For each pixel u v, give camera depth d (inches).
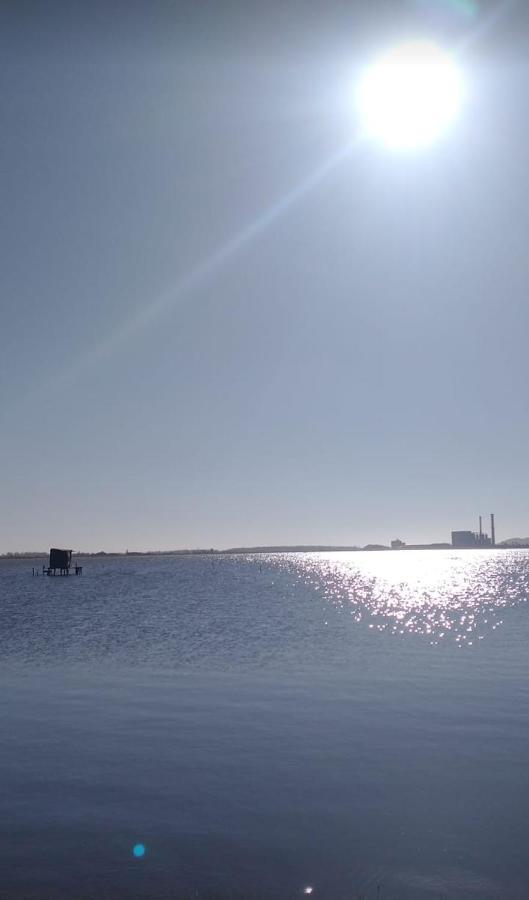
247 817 569.6
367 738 792.3
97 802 603.8
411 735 802.8
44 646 1679.4
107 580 5792.3
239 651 1537.9
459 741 775.7
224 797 613.3
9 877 472.1
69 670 1301.7
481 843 518.3
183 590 4335.6
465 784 639.1
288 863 490.3
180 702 997.2
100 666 1344.7
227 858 498.6
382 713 912.9
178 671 1273.4
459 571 7377.0
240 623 2218.3
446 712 914.7
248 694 1049.5
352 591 4195.4
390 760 710.5
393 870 479.2
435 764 696.4
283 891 452.1
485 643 1669.5
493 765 690.8
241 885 460.1
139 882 464.1
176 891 453.4
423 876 470.6
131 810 585.6
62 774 678.5
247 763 706.2
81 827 551.8
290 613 2625.5
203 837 533.0
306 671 1259.8
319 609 2827.3
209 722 876.0
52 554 6520.7
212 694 1053.2
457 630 1982.0
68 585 5073.8
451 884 459.5
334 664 1343.5
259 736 807.1
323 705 965.8
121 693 1069.8
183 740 794.2
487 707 941.2
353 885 460.1
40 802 605.9
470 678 1173.1
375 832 539.2
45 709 963.3
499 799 601.9
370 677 1190.9
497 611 2674.7
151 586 4832.7
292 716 901.8
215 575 6638.8
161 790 631.8
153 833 540.1
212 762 711.1
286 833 538.0
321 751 743.7
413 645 1636.3
